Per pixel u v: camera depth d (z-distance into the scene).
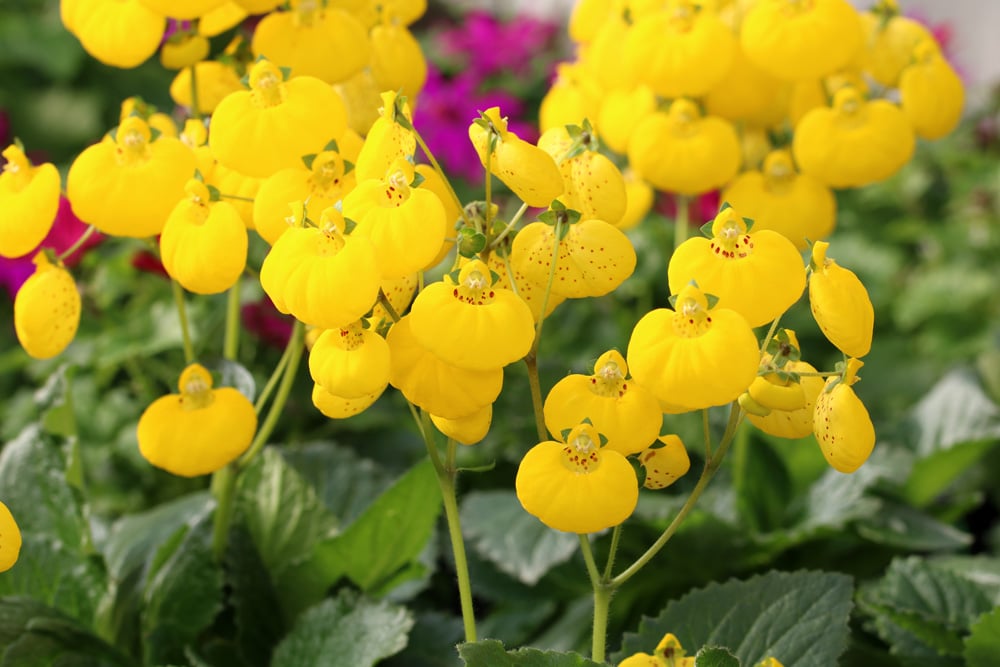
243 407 0.73
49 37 2.44
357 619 0.80
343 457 0.96
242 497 0.87
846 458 0.65
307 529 0.86
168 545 0.83
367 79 0.82
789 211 0.90
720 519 0.93
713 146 0.88
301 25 0.79
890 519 0.97
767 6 0.86
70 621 0.80
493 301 0.64
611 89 0.94
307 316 0.64
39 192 0.72
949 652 0.84
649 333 0.63
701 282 0.64
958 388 1.12
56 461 0.84
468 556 0.99
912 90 0.90
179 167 0.72
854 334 0.64
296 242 0.64
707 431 0.68
